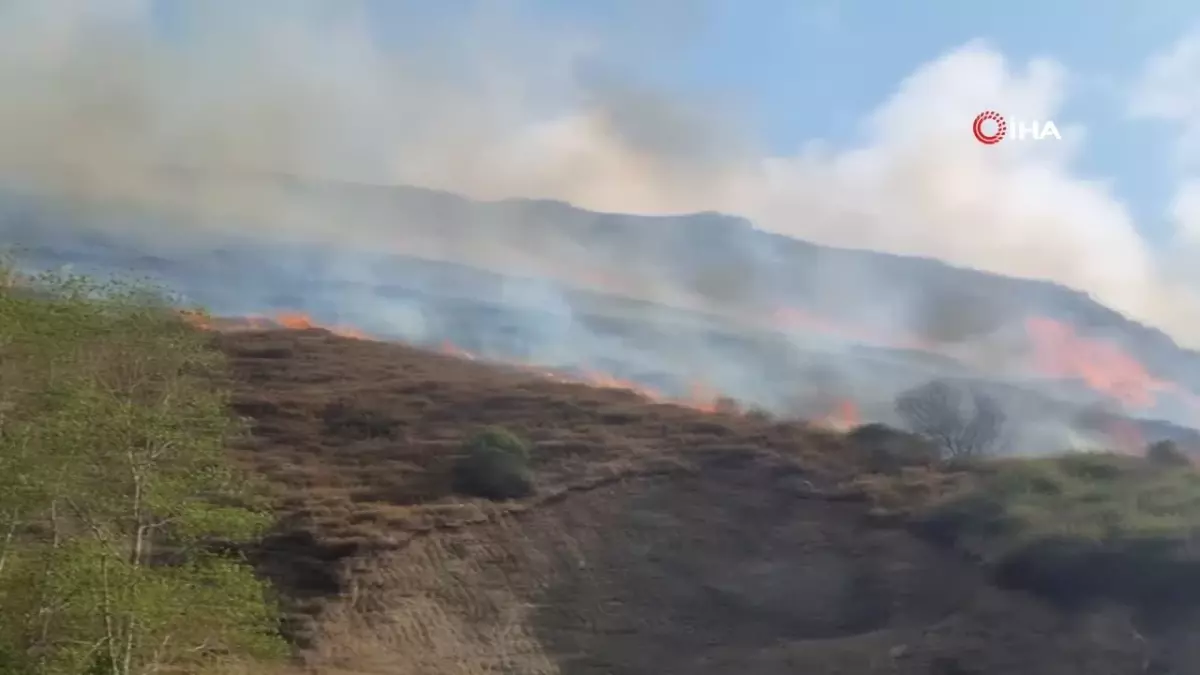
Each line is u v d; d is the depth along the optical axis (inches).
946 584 779.4
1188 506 795.4
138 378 629.9
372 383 834.2
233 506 726.5
